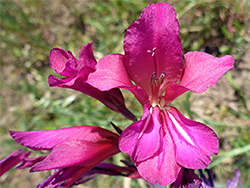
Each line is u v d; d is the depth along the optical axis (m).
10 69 0.17
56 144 0.06
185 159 0.05
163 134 0.06
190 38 0.14
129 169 0.07
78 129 0.06
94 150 0.06
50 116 0.15
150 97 0.07
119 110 0.07
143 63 0.06
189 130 0.06
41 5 0.18
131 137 0.06
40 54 0.17
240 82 0.13
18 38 0.17
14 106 0.16
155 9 0.06
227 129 0.13
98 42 0.16
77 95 0.15
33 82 0.16
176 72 0.06
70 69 0.06
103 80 0.06
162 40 0.06
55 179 0.06
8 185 0.15
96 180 0.14
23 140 0.06
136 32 0.06
